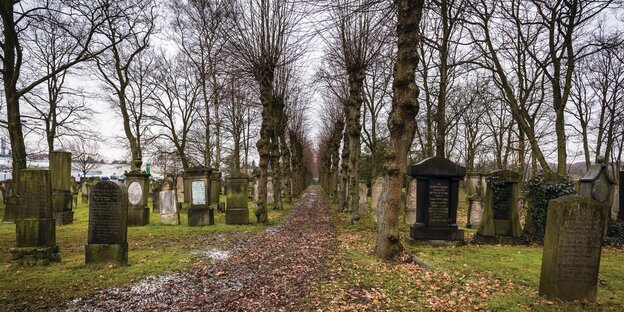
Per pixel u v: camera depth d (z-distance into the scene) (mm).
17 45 13992
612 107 23938
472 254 8578
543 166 15617
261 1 15344
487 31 15922
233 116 28250
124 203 7512
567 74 14203
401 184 8125
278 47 16172
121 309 5184
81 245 9820
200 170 14266
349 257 8305
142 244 10250
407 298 5473
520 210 16172
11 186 15555
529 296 5383
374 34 13219
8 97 14094
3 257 8156
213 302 5477
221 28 16438
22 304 5281
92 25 15000
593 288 5199
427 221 10109
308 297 5641
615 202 13656
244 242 10664
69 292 5789
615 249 9562
